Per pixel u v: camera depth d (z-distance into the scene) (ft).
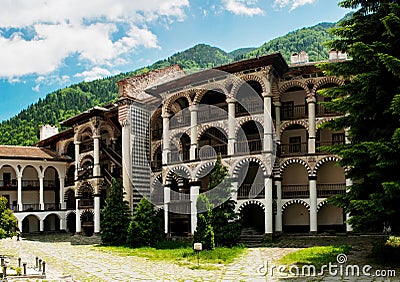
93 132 153.79
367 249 77.92
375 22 62.80
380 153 54.95
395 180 56.80
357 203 56.34
